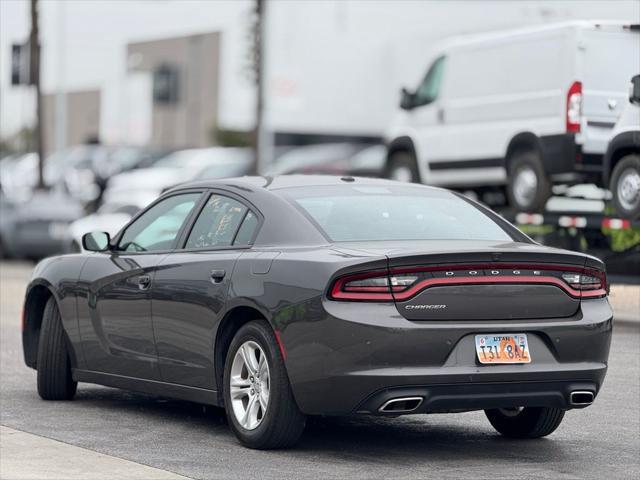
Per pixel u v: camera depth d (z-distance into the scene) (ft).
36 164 160.66
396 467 29.63
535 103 67.26
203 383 32.68
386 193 33.63
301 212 31.89
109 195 127.75
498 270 29.58
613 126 65.00
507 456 31.32
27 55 147.74
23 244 106.22
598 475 29.25
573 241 64.54
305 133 203.62
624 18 71.92
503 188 77.66
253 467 29.32
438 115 75.87
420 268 29.01
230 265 31.78
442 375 28.73
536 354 29.89
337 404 29.04
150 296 34.27
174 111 222.07
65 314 37.93
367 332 28.55
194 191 35.37
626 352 49.60
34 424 34.99
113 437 33.14
